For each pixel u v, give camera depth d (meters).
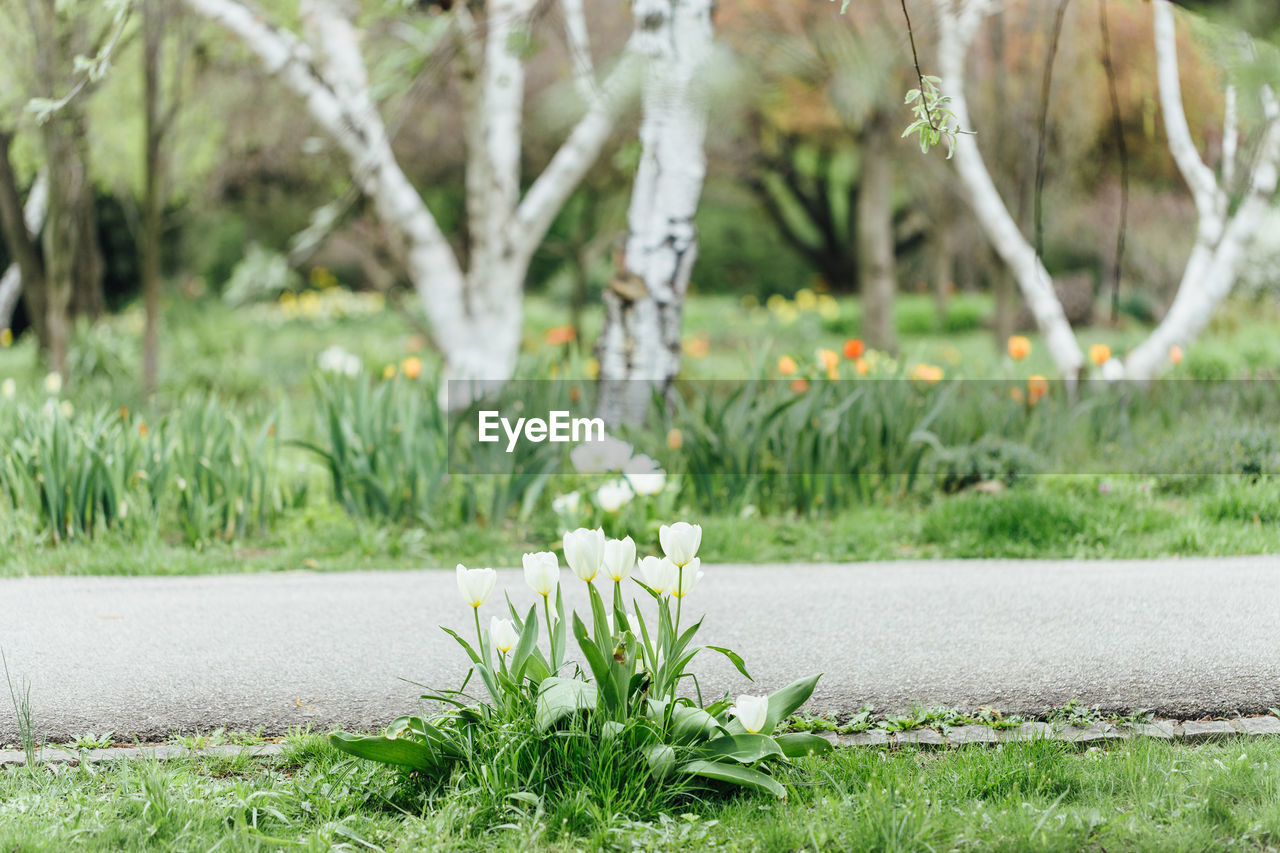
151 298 11.38
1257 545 6.50
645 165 8.06
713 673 4.50
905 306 25.02
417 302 20.84
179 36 10.82
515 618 3.54
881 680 4.39
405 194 9.75
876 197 16.94
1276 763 3.43
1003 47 12.80
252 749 3.75
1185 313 9.49
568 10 8.57
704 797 3.30
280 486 7.38
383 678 4.49
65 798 3.33
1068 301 21.47
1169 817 3.07
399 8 7.37
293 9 12.37
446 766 3.35
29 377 12.71
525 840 2.96
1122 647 4.74
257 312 19.86
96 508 6.79
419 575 6.27
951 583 5.92
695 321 23.72
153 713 4.13
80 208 12.65
